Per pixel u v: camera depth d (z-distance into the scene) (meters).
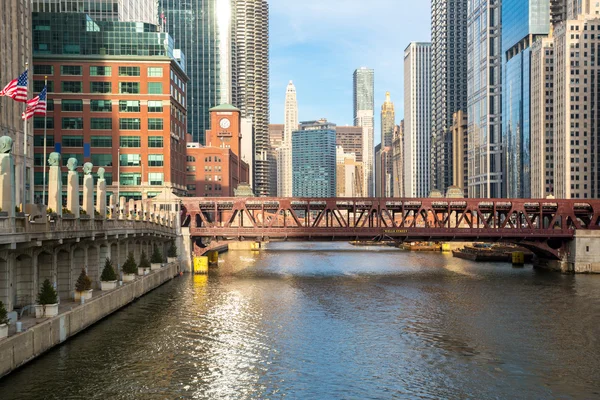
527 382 38.72
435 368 41.75
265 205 100.94
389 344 48.38
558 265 103.50
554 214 99.56
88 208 56.12
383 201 95.94
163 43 132.12
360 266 116.00
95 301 52.47
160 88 129.62
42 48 129.50
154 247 87.44
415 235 95.44
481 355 45.12
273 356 44.44
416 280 90.25
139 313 58.75
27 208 42.41
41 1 149.25
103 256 64.19
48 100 126.88
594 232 98.06
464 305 66.50
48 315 43.66
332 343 48.53
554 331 53.00
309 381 38.69
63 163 126.62
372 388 37.44
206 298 69.38
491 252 133.38
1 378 35.25
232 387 37.22
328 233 95.00
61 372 38.22
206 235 97.19
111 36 131.38
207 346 46.75
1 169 38.47
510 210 98.56
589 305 66.12
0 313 36.06
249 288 79.19
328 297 72.06
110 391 35.69
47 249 48.53
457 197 107.50
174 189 135.38
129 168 128.38
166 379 38.34
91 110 127.88
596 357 44.53
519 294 74.44
